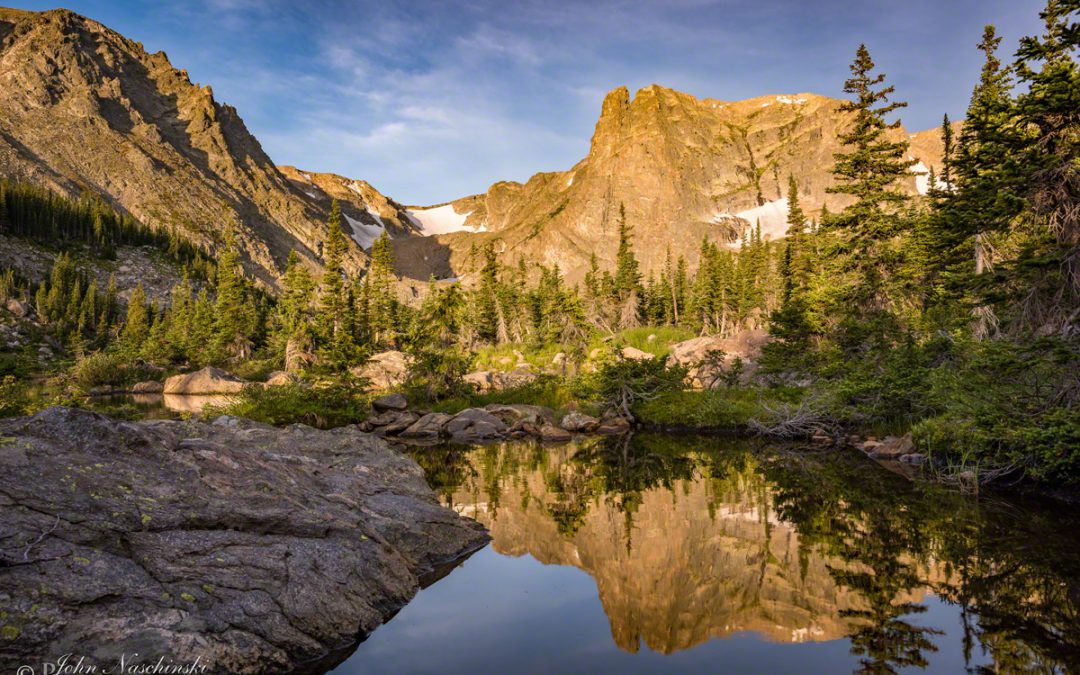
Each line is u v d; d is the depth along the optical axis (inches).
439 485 587.2
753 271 3016.7
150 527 237.3
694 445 844.6
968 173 554.9
